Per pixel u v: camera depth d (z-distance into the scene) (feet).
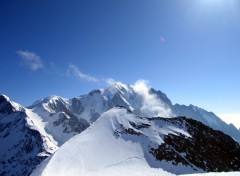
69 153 216.74
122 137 261.85
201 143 282.36
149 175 195.83
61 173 182.39
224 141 316.40
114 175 188.75
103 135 262.47
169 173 209.26
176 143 264.11
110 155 224.53
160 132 282.97
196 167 231.91
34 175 184.34
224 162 262.26
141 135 268.82
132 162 218.18
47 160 212.23
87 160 209.77
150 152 240.12
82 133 283.18
